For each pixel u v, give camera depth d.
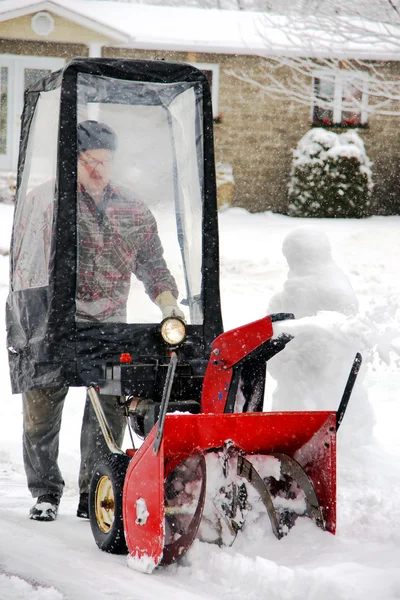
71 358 5.87
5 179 23.98
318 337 6.96
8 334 6.47
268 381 11.11
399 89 17.06
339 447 7.25
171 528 5.03
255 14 28.30
